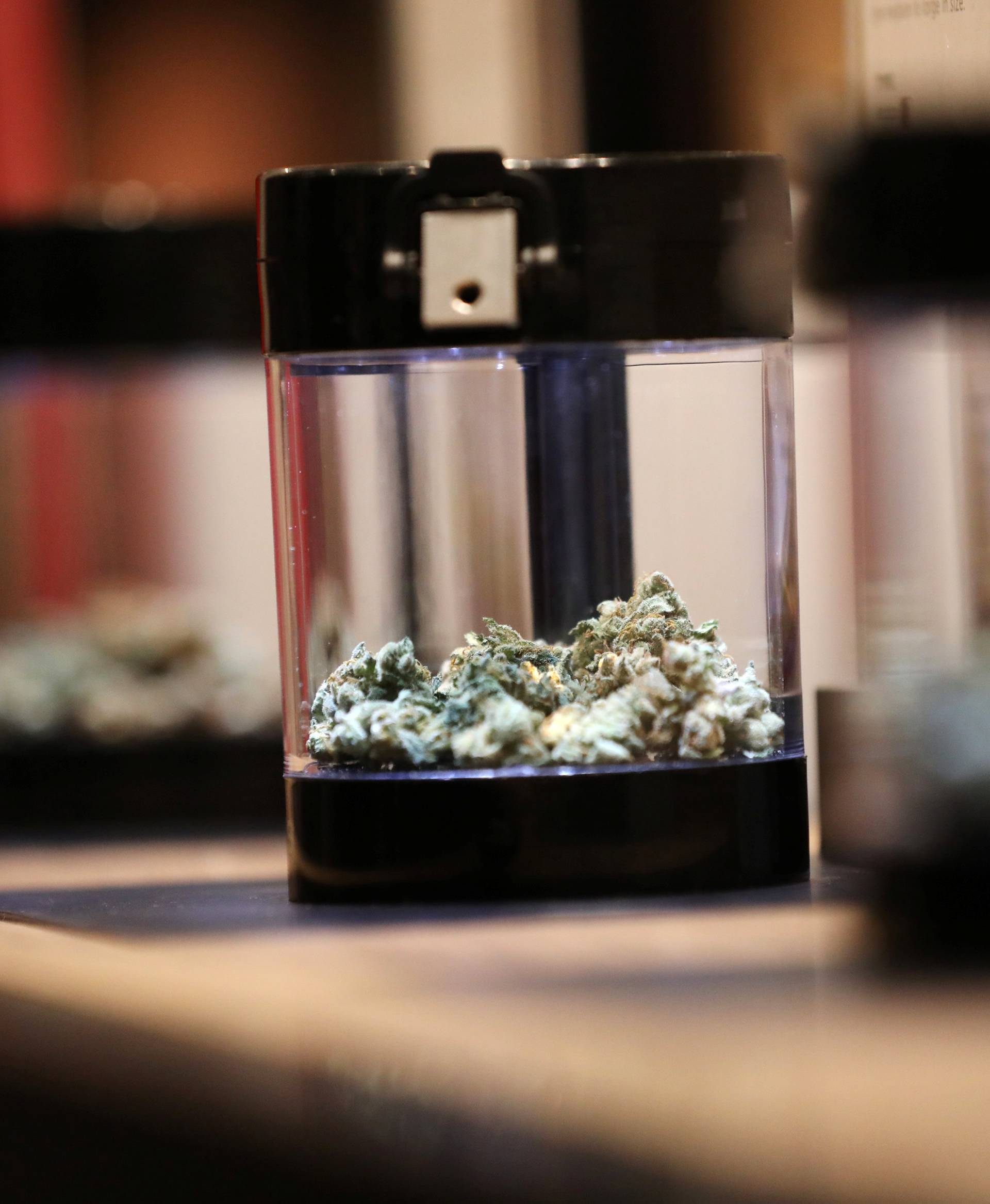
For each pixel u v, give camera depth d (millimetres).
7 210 812
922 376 613
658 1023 436
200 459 1406
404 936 497
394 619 545
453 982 463
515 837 523
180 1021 482
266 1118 460
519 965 472
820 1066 418
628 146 1062
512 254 527
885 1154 401
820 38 894
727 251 529
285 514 544
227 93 1352
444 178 526
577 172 527
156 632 986
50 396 1069
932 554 611
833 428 691
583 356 538
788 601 543
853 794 563
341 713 536
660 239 528
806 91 628
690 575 542
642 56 1041
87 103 1371
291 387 542
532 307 527
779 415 541
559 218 527
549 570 546
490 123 1249
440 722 531
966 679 549
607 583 545
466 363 542
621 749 525
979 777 527
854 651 677
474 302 528
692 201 528
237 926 513
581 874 523
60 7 1361
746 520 540
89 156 1372
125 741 935
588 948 482
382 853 528
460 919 510
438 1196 429
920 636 610
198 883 599
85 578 1415
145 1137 485
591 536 544
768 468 539
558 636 546
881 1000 443
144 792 930
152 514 1414
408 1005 452
